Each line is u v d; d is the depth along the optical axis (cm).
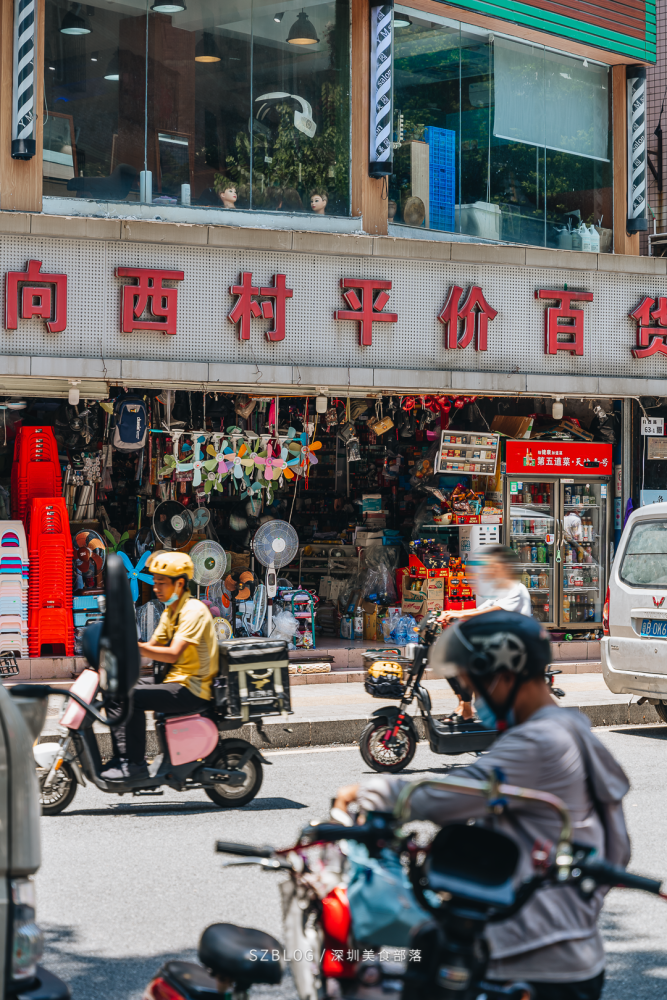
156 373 1129
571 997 258
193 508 1297
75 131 1146
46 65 1129
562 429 1465
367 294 1226
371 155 1274
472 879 224
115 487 1292
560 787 259
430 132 1334
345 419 1315
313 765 893
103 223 1105
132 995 433
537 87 1420
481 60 1370
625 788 271
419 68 1323
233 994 275
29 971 281
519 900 226
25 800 282
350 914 275
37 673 1115
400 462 1427
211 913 527
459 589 1362
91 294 1111
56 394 1127
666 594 1033
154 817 715
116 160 1166
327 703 1098
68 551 1147
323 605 1432
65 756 707
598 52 1446
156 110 1184
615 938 515
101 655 326
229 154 1220
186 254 1148
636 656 1055
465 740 848
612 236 1484
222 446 1211
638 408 1460
